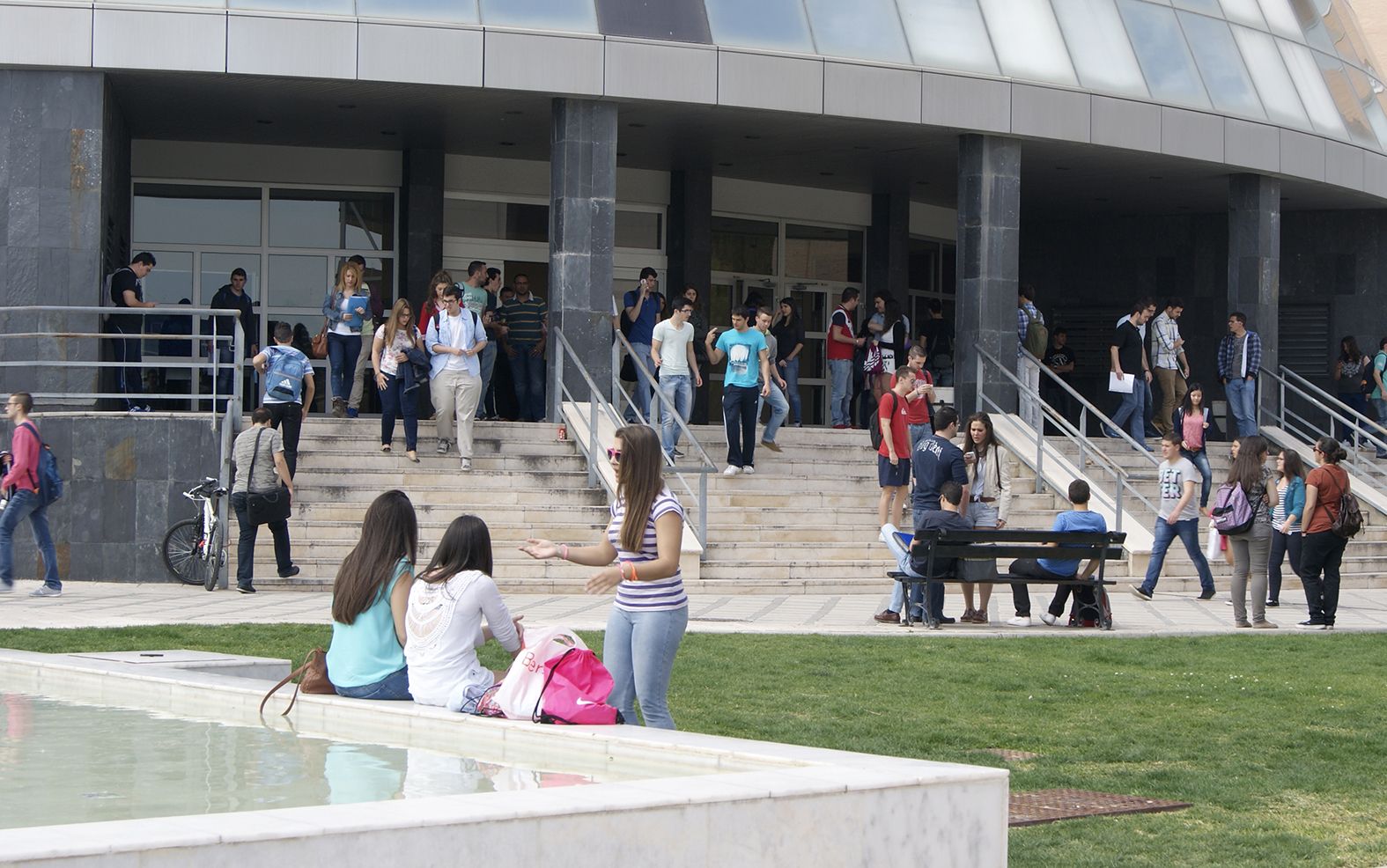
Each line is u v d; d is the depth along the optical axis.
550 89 20.91
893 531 15.12
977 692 11.00
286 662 9.34
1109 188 27.28
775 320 25.36
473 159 26.03
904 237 29.27
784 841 4.98
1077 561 15.12
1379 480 25.62
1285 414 27.55
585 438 20.17
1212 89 25.41
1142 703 10.71
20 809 5.14
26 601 15.48
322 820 4.44
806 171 27.05
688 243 26.98
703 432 22.16
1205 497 21.69
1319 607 15.52
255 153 25.22
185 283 25.14
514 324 22.48
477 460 19.53
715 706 10.06
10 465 16.36
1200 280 29.83
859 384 27.92
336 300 21.34
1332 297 28.92
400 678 7.63
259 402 23.22
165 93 21.30
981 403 23.22
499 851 4.55
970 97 22.88
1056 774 8.40
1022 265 31.02
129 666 8.48
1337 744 9.38
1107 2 25.12
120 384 20.31
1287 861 6.60
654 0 21.58
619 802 4.74
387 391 19.23
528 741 6.48
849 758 5.65
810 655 12.49
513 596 17.02
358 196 25.70
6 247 19.62
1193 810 7.63
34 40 19.52
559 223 21.25
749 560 18.80
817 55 22.05
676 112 22.14
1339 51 29.23
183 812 5.07
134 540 17.67
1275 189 26.08
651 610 7.63
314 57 20.17
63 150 19.72
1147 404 24.95
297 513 18.17
